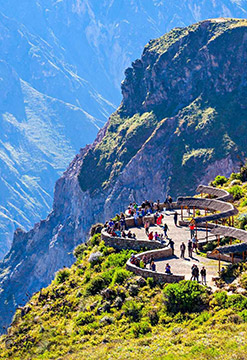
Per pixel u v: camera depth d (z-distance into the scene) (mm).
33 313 62562
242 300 48156
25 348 55625
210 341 43031
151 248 64938
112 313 54062
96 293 59406
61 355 50344
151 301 53156
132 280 56719
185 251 63562
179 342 45062
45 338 55469
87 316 55281
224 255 59406
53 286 68250
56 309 61062
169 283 54906
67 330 55594
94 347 49281
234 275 53344
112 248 67375
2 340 60844
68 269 72500
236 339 42406
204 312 48594
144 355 43906
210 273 56000
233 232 58625
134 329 49688
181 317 49281
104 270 62844
